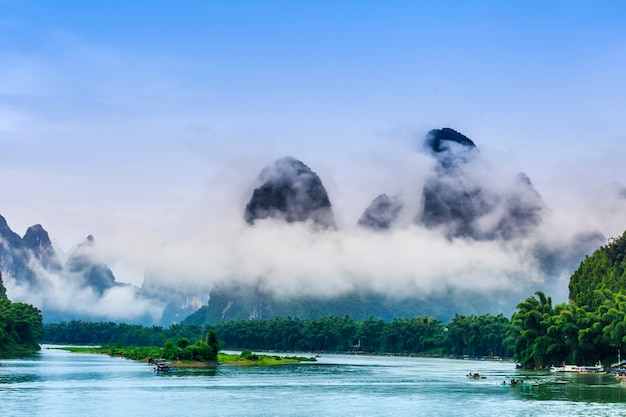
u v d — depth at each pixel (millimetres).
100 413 116562
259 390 156625
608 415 114938
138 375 197000
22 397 136750
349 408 125938
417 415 116875
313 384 174750
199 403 131375
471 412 119625
